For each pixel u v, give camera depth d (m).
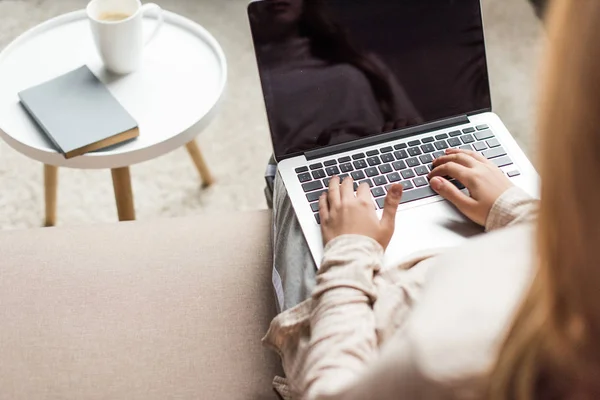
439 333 0.51
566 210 0.40
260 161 1.67
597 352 0.44
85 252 1.04
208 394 0.90
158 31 1.35
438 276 0.56
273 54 1.02
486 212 0.92
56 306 0.98
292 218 0.99
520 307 0.48
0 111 1.21
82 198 1.59
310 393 0.72
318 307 0.82
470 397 0.49
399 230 0.94
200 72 1.29
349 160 1.04
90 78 1.24
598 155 0.38
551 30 0.41
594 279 0.41
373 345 0.78
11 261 1.02
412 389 0.51
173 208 1.59
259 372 0.92
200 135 1.71
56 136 1.14
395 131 1.08
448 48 1.08
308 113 1.04
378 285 0.84
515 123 1.73
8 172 1.62
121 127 1.16
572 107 0.39
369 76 1.06
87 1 1.97
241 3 1.99
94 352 0.94
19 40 1.31
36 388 0.91
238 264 1.03
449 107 1.10
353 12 1.04
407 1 1.06
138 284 1.00
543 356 0.46
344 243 0.87
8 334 0.95
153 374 0.92
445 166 0.98
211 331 0.96
